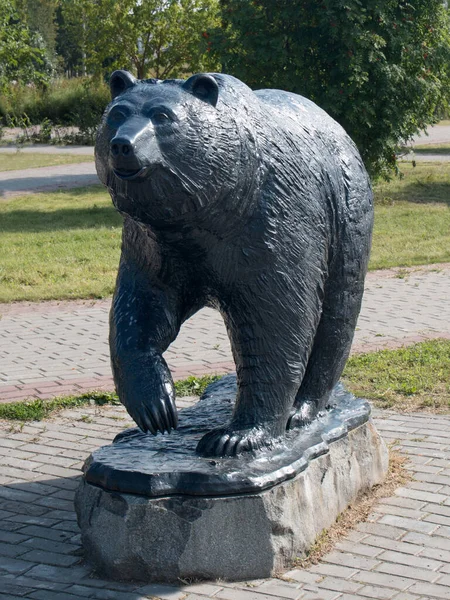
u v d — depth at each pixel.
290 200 3.91
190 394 6.79
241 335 4.06
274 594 3.71
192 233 3.63
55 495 4.95
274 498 3.89
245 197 3.68
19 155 30.92
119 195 3.38
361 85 15.22
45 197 20.36
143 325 3.97
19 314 9.83
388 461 5.14
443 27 16.14
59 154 31.25
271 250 3.84
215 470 3.88
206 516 3.80
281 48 14.84
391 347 8.19
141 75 26.78
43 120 38.75
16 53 19.73
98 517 3.93
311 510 4.16
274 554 3.86
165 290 4.04
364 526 4.43
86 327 9.20
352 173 4.48
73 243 14.03
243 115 3.70
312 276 4.07
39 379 7.32
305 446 4.27
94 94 36.47
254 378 4.11
